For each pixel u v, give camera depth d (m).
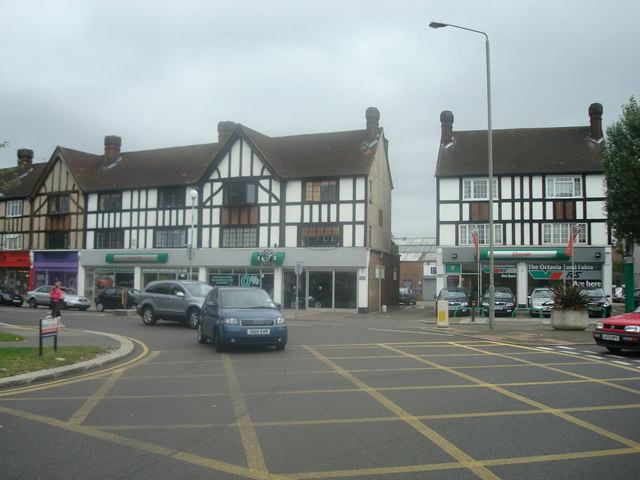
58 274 42.41
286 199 34.97
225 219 36.47
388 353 13.16
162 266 38.44
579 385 9.10
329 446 5.70
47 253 42.88
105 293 31.66
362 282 33.16
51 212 43.00
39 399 7.94
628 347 12.61
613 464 5.17
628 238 22.28
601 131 34.75
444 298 30.16
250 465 5.12
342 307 33.59
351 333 18.55
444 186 35.19
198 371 10.48
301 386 8.97
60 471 4.94
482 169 34.59
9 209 45.94
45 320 11.21
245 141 36.31
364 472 4.94
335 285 33.81
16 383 8.95
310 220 34.34
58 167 43.22
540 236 33.53
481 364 11.40
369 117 36.31
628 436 6.10
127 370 10.58
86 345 13.48
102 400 7.89
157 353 13.16
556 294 19.72
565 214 33.31
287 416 6.97
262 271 35.50
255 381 9.43
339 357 12.45
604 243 32.75
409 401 7.84
